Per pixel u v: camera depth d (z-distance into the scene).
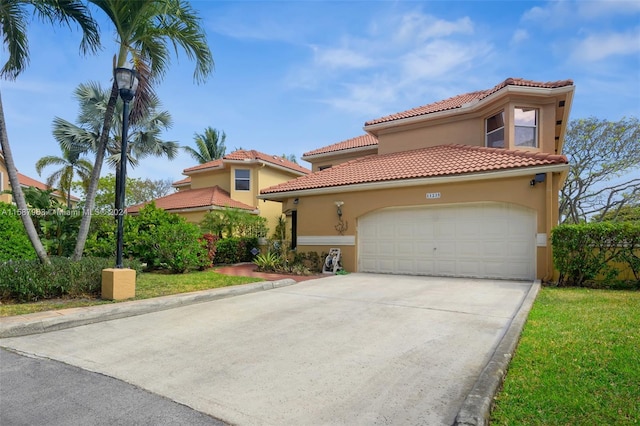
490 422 2.85
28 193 11.62
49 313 6.18
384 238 12.91
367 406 3.23
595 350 4.24
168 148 21.55
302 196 14.56
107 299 7.39
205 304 7.69
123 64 8.87
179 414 3.11
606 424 2.74
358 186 12.85
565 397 3.17
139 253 11.77
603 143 23.12
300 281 10.96
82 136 19.06
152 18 8.93
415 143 16.05
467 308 6.98
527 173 10.30
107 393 3.52
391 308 7.11
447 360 4.30
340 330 5.66
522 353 4.27
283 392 3.53
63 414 3.11
